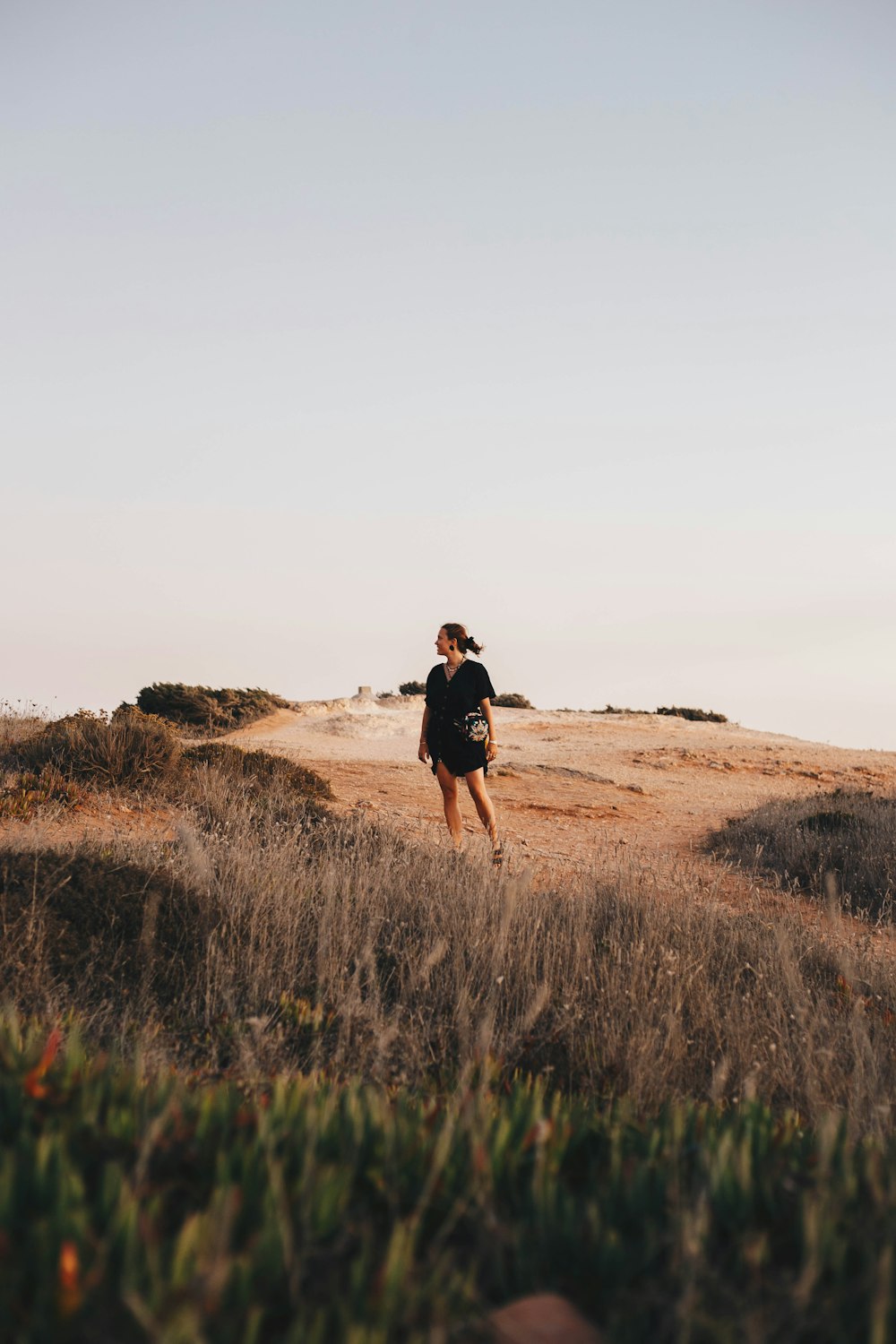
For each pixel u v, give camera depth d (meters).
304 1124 1.98
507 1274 1.66
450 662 8.52
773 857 10.32
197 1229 1.48
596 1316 1.56
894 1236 1.66
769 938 5.68
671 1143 2.10
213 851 6.15
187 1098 2.18
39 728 12.25
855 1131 2.93
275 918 5.14
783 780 19.75
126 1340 1.35
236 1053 3.50
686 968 4.83
